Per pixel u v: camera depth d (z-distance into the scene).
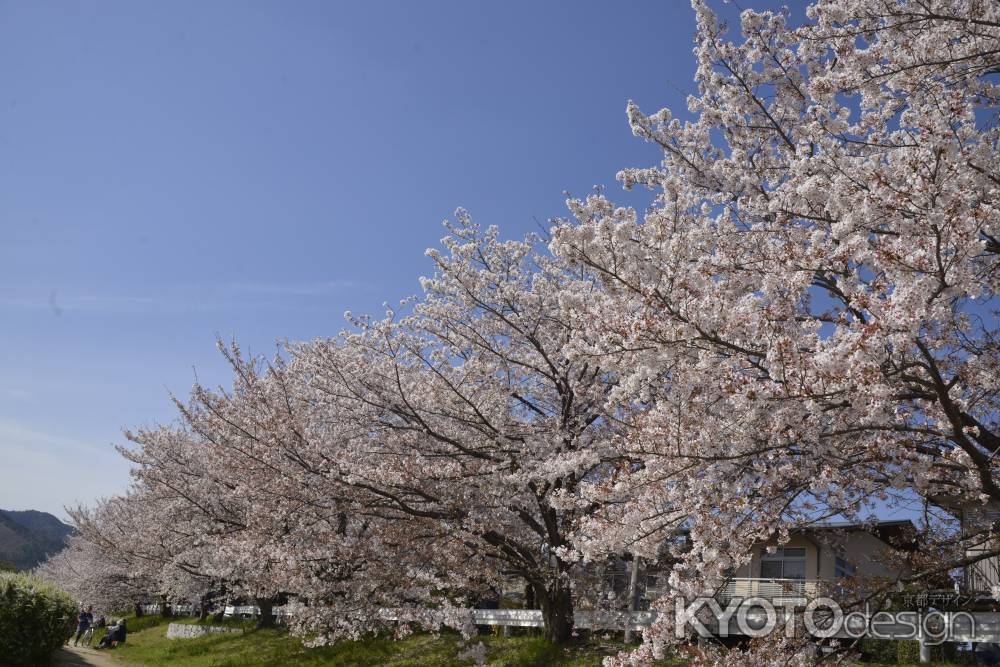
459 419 13.06
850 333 5.62
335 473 12.80
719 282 6.56
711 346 6.38
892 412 6.34
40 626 16.11
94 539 28.89
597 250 6.73
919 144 6.06
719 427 6.63
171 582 24.56
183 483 20.56
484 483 13.27
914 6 6.93
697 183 8.91
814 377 5.77
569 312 7.29
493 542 13.12
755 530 6.72
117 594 34.19
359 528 15.95
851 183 6.75
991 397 7.55
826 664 6.77
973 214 5.64
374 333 13.29
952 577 8.38
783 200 7.56
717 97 8.74
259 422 14.10
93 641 27.80
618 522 7.16
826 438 6.48
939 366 6.87
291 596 17.92
